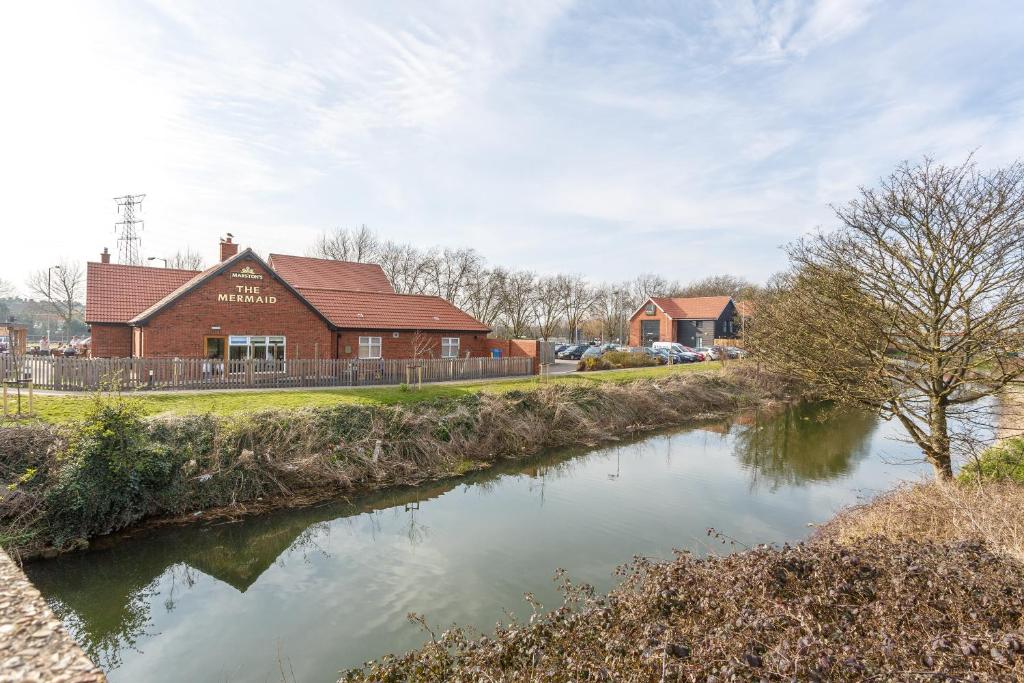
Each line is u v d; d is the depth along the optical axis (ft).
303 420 49.11
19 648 12.19
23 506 32.37
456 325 103.35
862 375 39.32
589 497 46.75
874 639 15.34
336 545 36.37
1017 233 33.22
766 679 13.48
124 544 34.91
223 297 75.77
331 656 24.34
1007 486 32.91
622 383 86.74
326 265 116.16
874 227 38.34
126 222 196.54
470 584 30.89
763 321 50.16
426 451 53.26
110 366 57.72
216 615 27.84
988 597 16.53
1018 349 32.91
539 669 17.44
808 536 37.81
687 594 20.90
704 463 58.65
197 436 42.73
